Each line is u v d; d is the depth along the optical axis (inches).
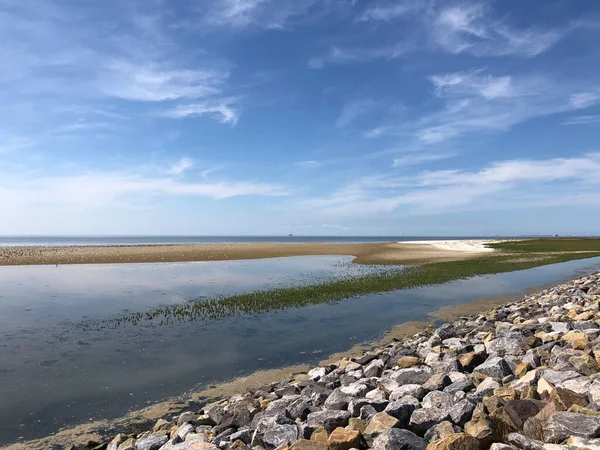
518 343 432.5
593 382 276.5
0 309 815.7
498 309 780.0
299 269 1563.7
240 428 317.4
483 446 225.1
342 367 466.0
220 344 601.3
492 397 275.6
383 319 757.9
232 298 930.1
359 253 2426.2
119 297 952.3
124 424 368.2
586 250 2728.8
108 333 650.2
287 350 577.9
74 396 422.9
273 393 394.6
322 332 669.3
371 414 289.0
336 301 916.0
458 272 1454.2
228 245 3602.4
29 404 404.2
